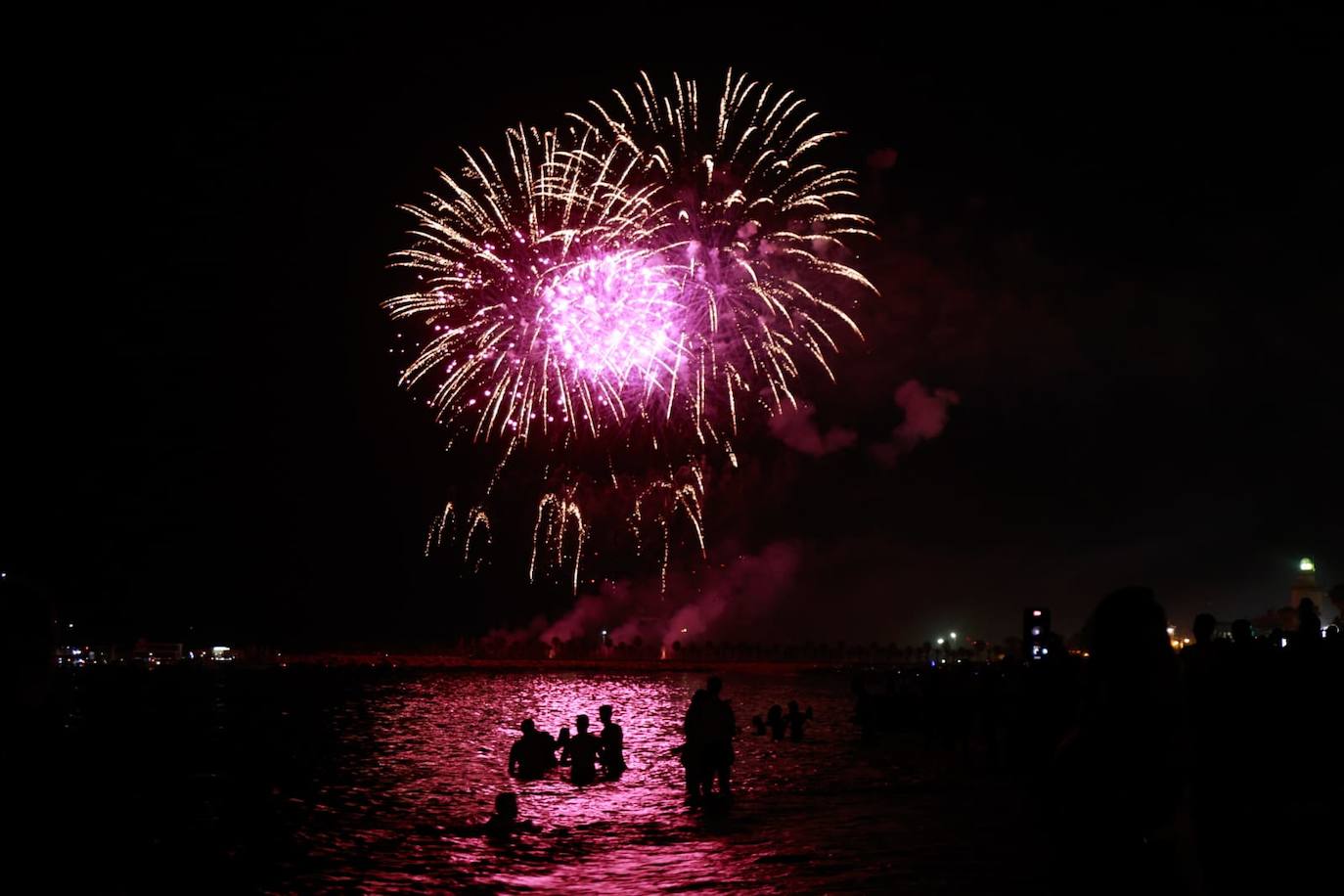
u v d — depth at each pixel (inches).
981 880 476.1
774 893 461.7
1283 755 457.7
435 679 4426.7
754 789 836.6
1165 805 171.3
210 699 2541.8
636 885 491.5
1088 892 171.8
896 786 831.1
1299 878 350.3
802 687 3769.7
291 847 613.0
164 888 508.4
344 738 1439.5
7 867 527.8
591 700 2534.5
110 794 844.6
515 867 547.8
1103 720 176.2
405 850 602.2
